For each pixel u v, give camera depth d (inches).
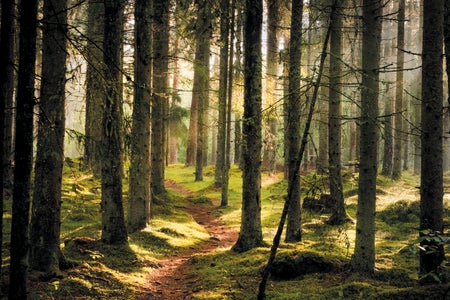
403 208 541.0
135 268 341.7
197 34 568.1
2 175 149.9
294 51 374.9
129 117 218.1
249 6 385.1
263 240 402.9
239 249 390.9
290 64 383.9
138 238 428.5
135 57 446.3
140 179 458.6
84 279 285.0
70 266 302.0
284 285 280.8
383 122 247.6
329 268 298.7
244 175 397.7
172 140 1835.6
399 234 450.9
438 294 215.6
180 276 338.0
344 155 1507.1
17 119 152.1
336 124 495.2
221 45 672.4
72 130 198.5
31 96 153.6
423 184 241.1
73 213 534.0
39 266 275.4
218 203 826.8
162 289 302.7
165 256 398.9
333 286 267.3
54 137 253.9
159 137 760.3
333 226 491.5
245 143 394.9
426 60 239.6
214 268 342.3
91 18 543.2
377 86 284.0
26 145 152.7
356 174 810.2
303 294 253.6
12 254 153.1
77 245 366.6
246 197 394.9
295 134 396.8
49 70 249.4
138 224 458.0
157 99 653.3
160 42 637.9
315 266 299.7
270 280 297.4
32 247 276.5
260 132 390.0
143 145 453.1
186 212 694.5
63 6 253.6
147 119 446.9
